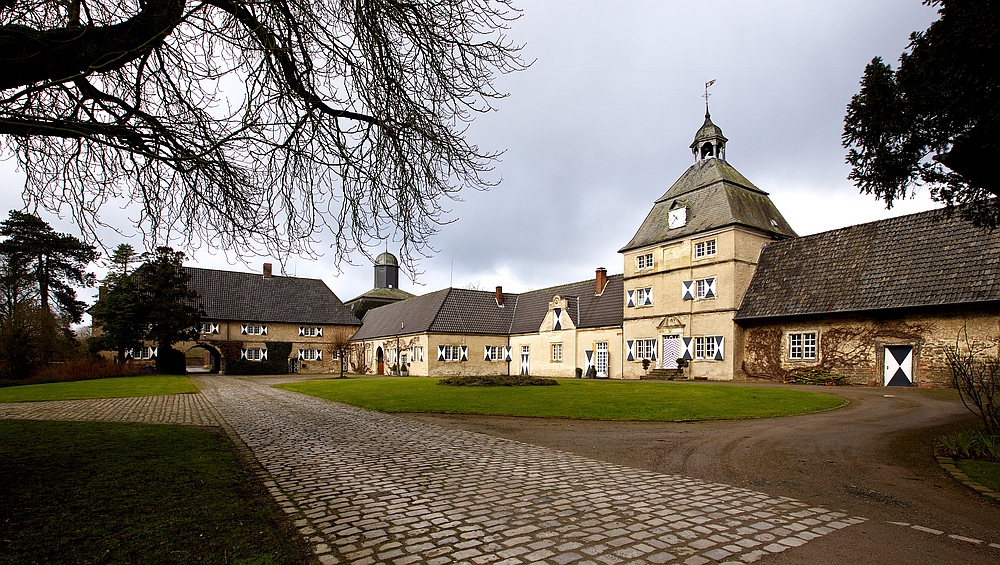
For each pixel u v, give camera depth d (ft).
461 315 157.99
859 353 79.92
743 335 96.43
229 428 38.83
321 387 84.43
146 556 13.60
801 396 58.65
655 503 19.65
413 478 23.45
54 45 17.28
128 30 18.74
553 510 18.71
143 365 149.59
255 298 189.37
